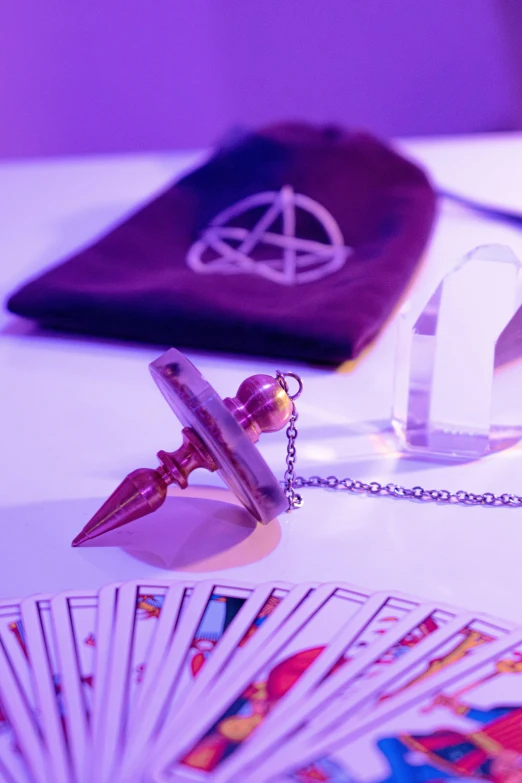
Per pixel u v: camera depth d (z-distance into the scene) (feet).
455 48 2.64
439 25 2.61
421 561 0.72
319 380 0.99
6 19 2.58
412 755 0.56
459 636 0.64
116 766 0.56
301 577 0.70
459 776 0.55
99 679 0.61
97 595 0.68
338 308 1.01
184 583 0.69
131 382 0.99
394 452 0.87
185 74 2.71
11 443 0.88
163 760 0.56
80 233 1.42
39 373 1.02
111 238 1.22
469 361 0.83
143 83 2.72
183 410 0.70
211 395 0.67
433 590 0.69
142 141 2.81
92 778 0.56
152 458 0.86
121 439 0.89
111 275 1.13
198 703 0.60
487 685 0.60
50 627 0.65
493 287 0.81
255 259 1.21
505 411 0.84
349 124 2.75
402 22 2.62
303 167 1.32
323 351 0.97
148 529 0.76
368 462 0.85
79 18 2.60
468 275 0.82
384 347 1.07
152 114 2.77
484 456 0.86
